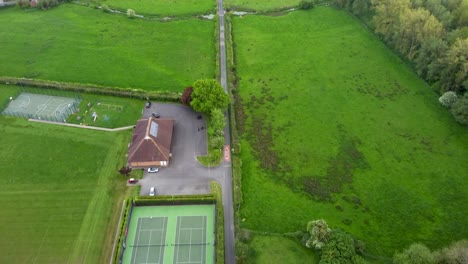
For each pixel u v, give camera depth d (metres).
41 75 136.00
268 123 118.12
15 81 130.12
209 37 162.62
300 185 98.88
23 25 169.38
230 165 103.31
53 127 114.31
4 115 118.31
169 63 145.00
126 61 145.38
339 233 81.06
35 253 82.31
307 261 81.31
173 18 177.50
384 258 82.44
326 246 79.44
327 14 184.12
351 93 131.50
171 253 83.56
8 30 165.00
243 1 194.38
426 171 102.88
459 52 120.12
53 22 172.12
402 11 148.75
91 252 82.69
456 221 90.56
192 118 118.19
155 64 144.12
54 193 94.94
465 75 120.06
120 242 83.44
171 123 112.06
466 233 87.88
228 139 111.56
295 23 175.75
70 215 89.94
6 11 182.00
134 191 95.50
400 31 145.75
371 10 176.12
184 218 90.69
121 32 165.00
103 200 93.44
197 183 97.94
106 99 125.62
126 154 105.69
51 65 141.88
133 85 132.00
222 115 107.81
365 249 84.12
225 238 86.00
